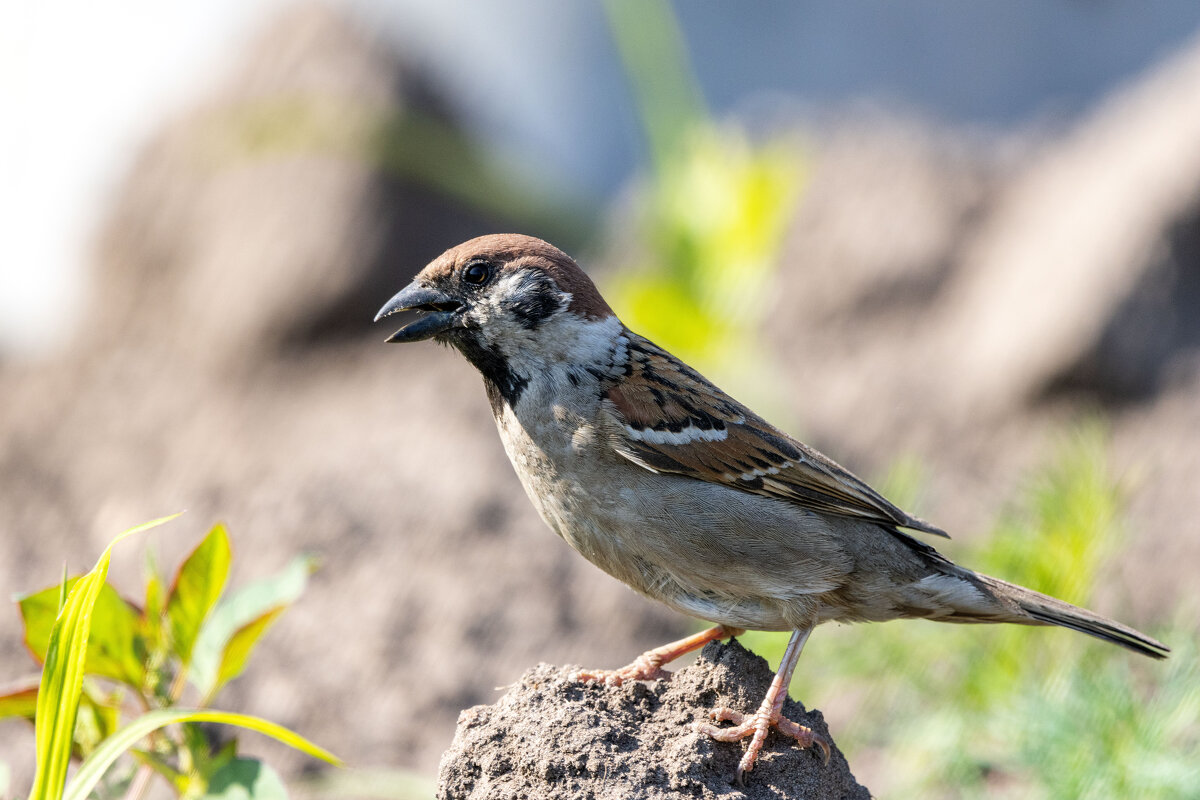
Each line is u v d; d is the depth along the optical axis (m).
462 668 11.24
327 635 11.38
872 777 9.58
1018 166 16.56
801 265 15.80
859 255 15.66
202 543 5.64
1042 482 10.05
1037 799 8.21
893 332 15.10
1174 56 23.97
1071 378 13.66
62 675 4.58
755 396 13.04
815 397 14.31
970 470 13.25
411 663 11.21
